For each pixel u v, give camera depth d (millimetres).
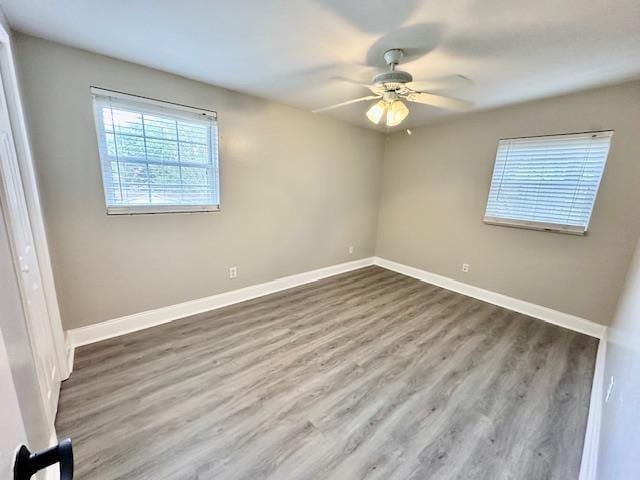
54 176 1989
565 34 1655
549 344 2535
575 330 2818
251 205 3148
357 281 4070
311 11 1513
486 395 1883
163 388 1826
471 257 3641
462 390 1922
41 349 1400
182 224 2668
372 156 4379
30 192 1554
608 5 1385
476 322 2918
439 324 2848
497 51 1880
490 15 1500
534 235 3078
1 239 768
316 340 2465
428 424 1639
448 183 3801
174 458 1379
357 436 1541
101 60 2061
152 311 2600
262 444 1470
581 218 2758
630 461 842
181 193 2617
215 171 2799
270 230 3385
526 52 1884
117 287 2379
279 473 1330
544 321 2998
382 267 4797
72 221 2105
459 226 3730
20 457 492
